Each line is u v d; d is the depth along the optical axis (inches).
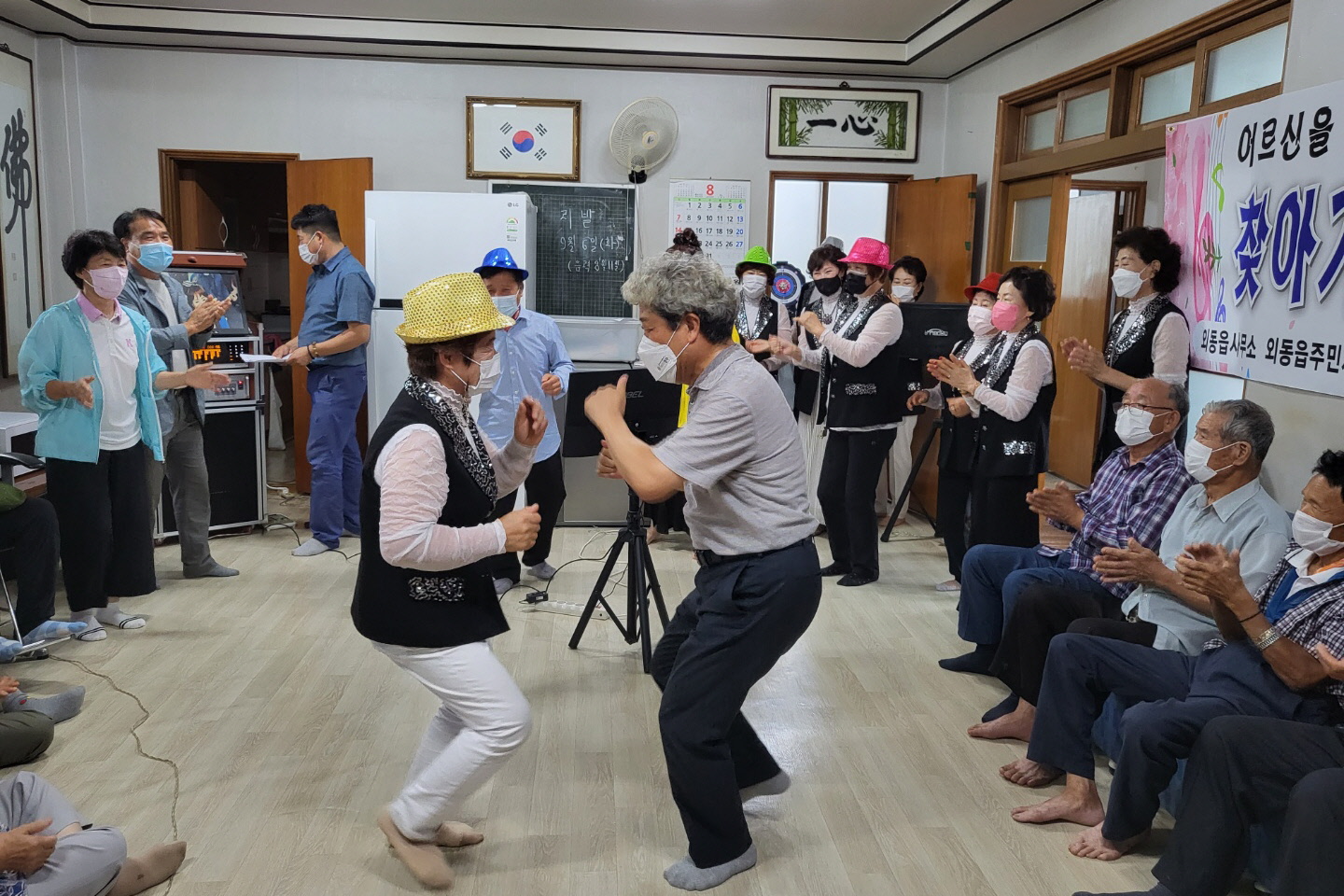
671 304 76.9
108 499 137.6
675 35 225.8
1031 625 108.8
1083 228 263.6
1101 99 178.9
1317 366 111.7
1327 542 78.1
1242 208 126.5
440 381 78.0
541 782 101.7
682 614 89.0
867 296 162.9
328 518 182.1
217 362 186.5
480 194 201.3
